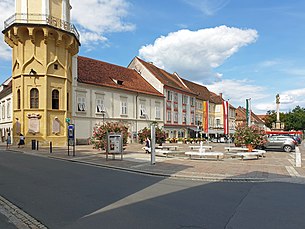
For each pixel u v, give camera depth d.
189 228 5.59
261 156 21.88
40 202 7.60
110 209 6.96
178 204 7.49
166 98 55.41
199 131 66.56
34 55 32.34
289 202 7.77
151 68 57.53
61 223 5.88
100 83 41.06
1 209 6.93
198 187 10.00
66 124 34.06
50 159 19.56
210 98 77.38
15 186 9.74
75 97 37.12
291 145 27.97
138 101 48.16
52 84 32.97
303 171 13.91
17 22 31.56
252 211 6.83
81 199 7.97
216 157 21.19
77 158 19.75
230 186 10.26
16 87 33.53
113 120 42.88
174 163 17.03
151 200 7.92
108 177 12.12
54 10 33.22
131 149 29.36
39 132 32.09
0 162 17.03
